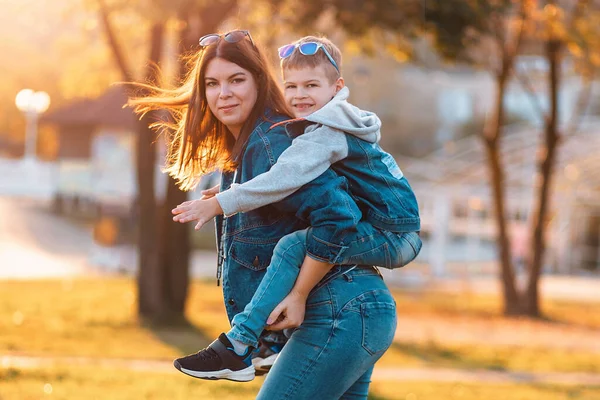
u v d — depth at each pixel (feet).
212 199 13.01
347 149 13.60
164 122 16.08
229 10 53.36
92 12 58.80
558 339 63.10
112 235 101.55
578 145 112.57
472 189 114.93
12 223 127.13
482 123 184.96
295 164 13.07
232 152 14.39
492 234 119.44
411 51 59.06
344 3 54.08
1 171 169.78
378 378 41.11
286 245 13.35
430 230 118.01
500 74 76.69
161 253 59.88
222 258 14.49
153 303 59.11
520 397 36.94
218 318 63.57
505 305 78.59
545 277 121.60
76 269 96.43
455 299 89.04
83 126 149.48
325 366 13.25
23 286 77.15
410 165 115.14
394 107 183.83
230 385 35.29
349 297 13.39
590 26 63.26
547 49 75.25
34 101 154.30
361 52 61.72
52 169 171.32
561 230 127.85
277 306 13.14
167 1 44.83
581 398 37.42
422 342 55.72
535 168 116.78
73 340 48.44
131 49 69.26
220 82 14.28
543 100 175.42
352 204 13.21
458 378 42.96
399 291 95.20
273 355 14.35
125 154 149.28
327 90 14.44
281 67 14.85
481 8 51.47
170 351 46.78
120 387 32.99
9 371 34.78
